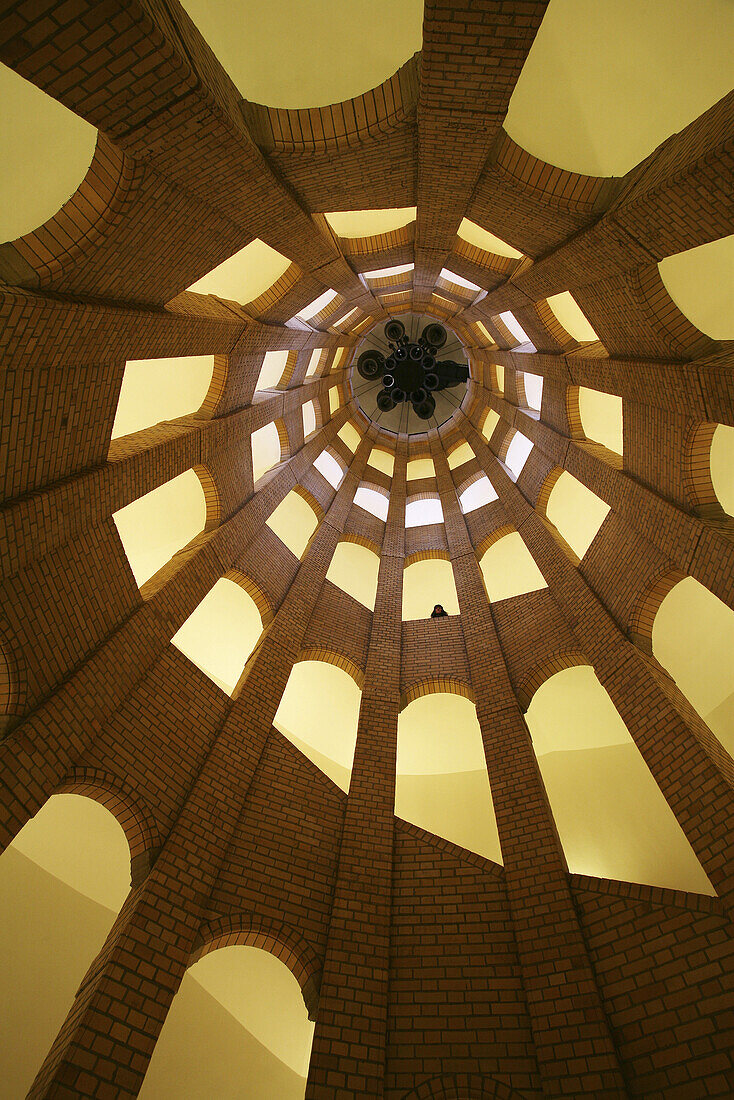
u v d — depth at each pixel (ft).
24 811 16.61
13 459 16.63
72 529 19.44
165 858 19.38
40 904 25.96
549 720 36.94
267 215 21.52
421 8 17.26
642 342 23.68
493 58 14.21
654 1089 15.23
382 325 65.00
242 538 32.48
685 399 21.84
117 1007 15.75
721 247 23.29
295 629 31.55
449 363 62.44
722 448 31.40
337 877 21.26
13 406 16.05
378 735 26.96
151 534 38.32
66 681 19.29
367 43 18.22
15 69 12.17
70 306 16.22
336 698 39.09
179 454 26.20
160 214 17.85
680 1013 16.12
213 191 18.60
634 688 23.48
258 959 27.91
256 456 44.01
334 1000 17.97
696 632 34.27
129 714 21.57
